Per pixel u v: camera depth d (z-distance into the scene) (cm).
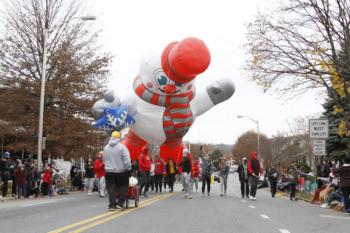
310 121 2041
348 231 968
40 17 3014
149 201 1711
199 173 2628
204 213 1263
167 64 1970
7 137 3170
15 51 2986
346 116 2139
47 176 2227
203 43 1845
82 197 2041
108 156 1205
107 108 2142
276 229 951
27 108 2991
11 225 948
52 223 982
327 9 1841
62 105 3034
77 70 3011
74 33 3088
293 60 1912
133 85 2170
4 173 2042
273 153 7831
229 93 2217
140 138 2195
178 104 2100
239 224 1022
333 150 3528
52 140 2880
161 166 2483
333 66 1866
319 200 1898
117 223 983
